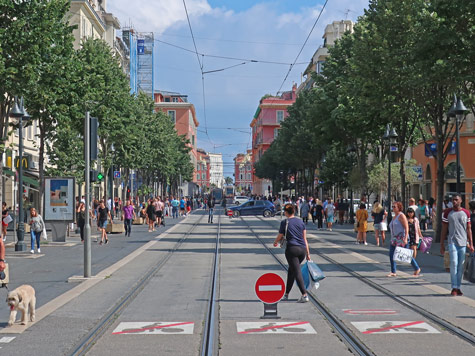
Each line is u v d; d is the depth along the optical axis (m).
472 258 12.09
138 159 51.16
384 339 8.41
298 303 11.59
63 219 27.23
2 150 23.58
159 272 16.83
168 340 8.41
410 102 26.91
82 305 11.34
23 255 21.75
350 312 10.54
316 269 11.76
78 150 39.84
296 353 7.65
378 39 26.19
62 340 8.44
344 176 53.47
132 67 90.00
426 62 22.08
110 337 8.62
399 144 33.06
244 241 29.03
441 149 26.92
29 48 21.52
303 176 74.25
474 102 25.95
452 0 21.39
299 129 69.31
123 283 14.46
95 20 64.56
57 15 22.77
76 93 25.33
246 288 13.60
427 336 8.62
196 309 10.91
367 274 16.27
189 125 132.12
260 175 107.50
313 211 48.81
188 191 106.38
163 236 32.94
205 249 24.61
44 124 27.17
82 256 21.78
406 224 15.59
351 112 35.59
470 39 21.67
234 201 92.94
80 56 29.86
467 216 12.57
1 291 13.40
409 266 18.44
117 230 35.22
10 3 21.52
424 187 50.56
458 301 11.73
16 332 8.92
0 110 24.25
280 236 11.84
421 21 21.91
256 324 9.52
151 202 38.03
